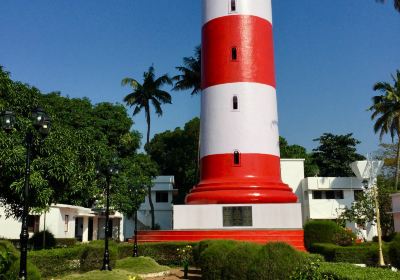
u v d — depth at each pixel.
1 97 21.31
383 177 54.12
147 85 51.03
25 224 13.20
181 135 62.41
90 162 24.72
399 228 34.12
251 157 28.88
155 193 56.47
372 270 11.06
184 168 60.66
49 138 21.52
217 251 15.96
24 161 19.91
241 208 27.98
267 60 30.98
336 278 10.54
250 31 30.66
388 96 42.94
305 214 46.00
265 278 13.87
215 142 29.58
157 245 26.48
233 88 29.73
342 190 45.91
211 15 31.45
